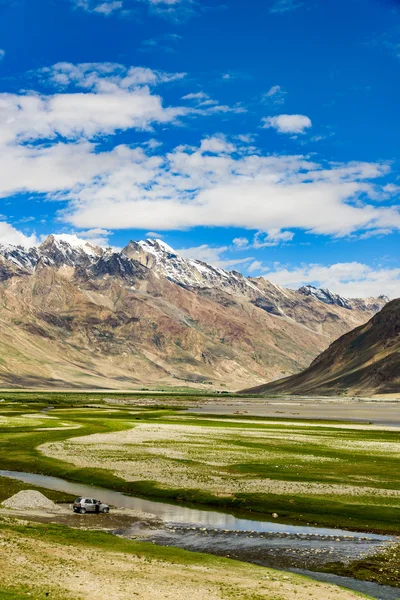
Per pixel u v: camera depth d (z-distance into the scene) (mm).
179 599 33781
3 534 45906
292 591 36250
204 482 72562
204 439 115938
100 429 133000
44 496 63906
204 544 48500
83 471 81000
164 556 43250
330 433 134250
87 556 41625
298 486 69750
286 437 122500
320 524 55344
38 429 134375
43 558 40031
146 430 132625
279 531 52688
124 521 55844
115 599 33125
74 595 33219
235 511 60688
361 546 48250
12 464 89812
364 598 35781
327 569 42688
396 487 69250
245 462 87312
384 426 162125
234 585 36938
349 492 66438
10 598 31688
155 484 71875
